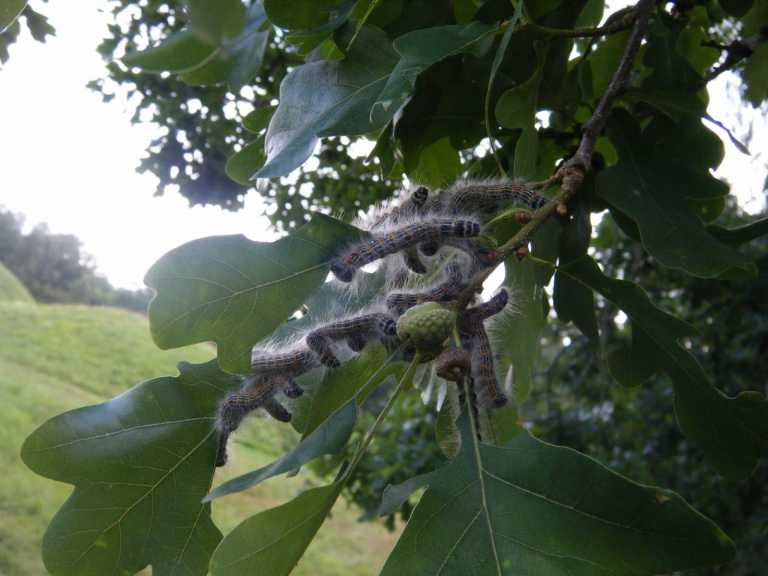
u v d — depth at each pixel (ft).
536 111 0.75
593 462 0.50
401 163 0.83
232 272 0.55
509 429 0.78
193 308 0.54
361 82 0.61
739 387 2.20
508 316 0.80
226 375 0.64
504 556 0.48
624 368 0.74
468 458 0.52
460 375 0.53
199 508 0.63
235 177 0.81
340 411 0.53
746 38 0.94
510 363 0.81
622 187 0.68
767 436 0.68
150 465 0.62
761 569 2.10
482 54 0.59
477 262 0.60
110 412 0.62
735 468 0.69
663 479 2.41
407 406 2.38
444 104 0.76
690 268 0.64
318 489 0.49
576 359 2.55
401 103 0.55
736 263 0.65
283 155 0.59
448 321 0.52
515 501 0.50
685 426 0.72
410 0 0.70
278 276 0.56
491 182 0.68
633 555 0.48
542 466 0.51
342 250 0.58
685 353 0.70
